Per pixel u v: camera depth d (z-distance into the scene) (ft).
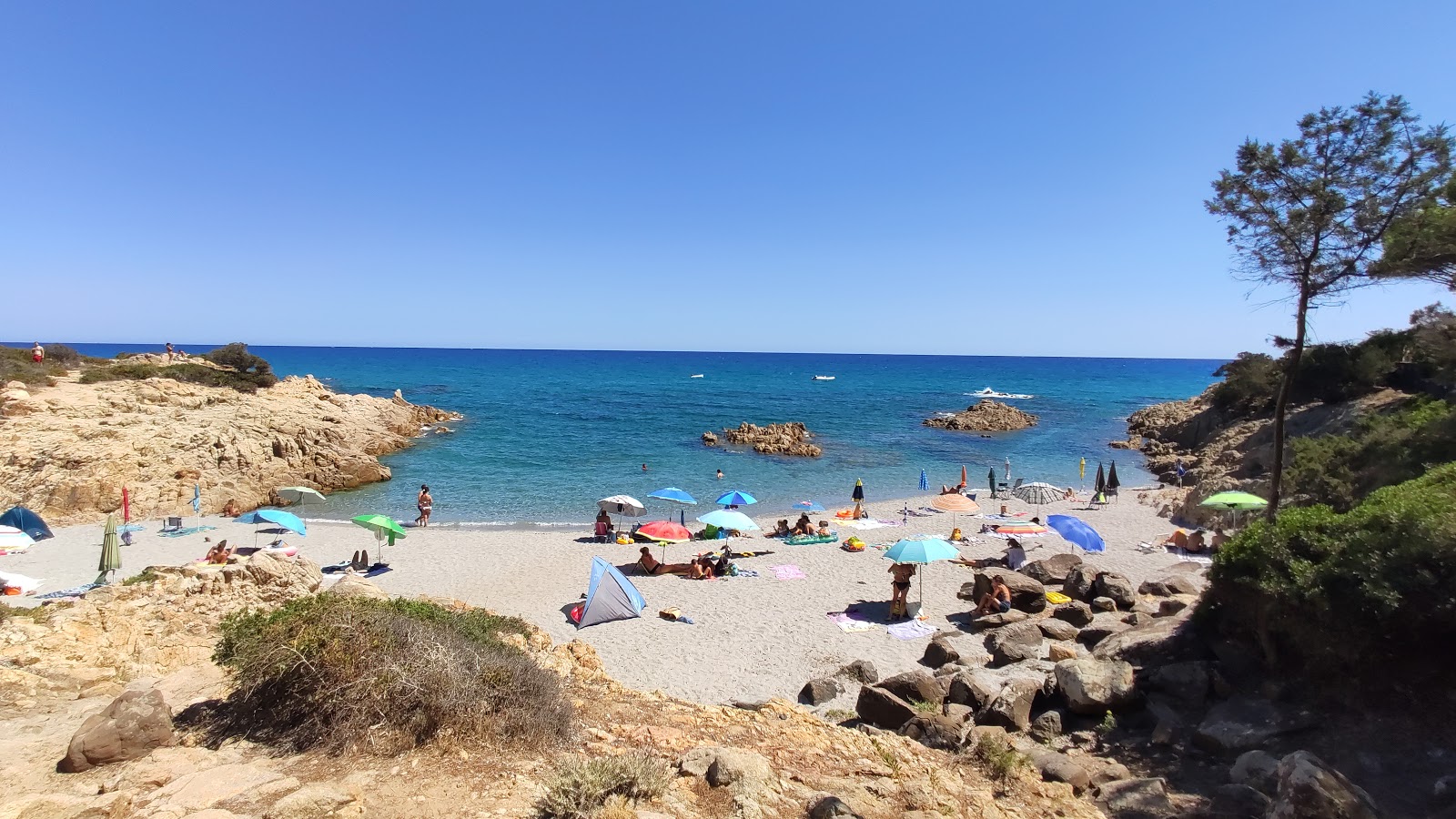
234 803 18.53
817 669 51.49
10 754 22.21
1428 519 32.40
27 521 83.30
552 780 20.43
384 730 22.98
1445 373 84.17
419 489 129.49
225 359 205.77
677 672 51.01
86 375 144.97
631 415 246.88
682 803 21.45
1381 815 24.25
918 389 394.52
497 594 70.49
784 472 150.20
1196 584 66.03
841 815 21.61
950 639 56.24
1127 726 35.83
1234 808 26.40
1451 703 29.58
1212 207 58.95
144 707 22.58
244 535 92.84
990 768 30.14
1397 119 50.75
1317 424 114.11
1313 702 32.83
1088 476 148.77
